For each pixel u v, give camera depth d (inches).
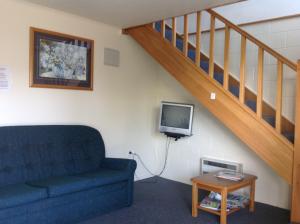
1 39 123.8
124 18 150.0
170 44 149.7
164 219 128.6
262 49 122.1
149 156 191.2
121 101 172.6
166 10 136.3
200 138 173.8
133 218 128.9
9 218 100.5
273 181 145.5
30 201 104.7
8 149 120.4
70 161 138.5
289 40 142.0
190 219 129.1
